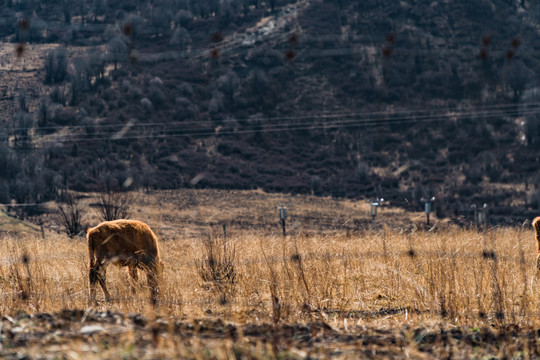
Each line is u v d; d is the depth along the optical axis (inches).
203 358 648.4
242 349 681.0
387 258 1460.4
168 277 1370.6
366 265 1453.0
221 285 1237.7
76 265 1492.4
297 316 1032.8
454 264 1201.4
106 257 1302.9
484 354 792.3
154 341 697.6
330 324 929.5
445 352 770.2
